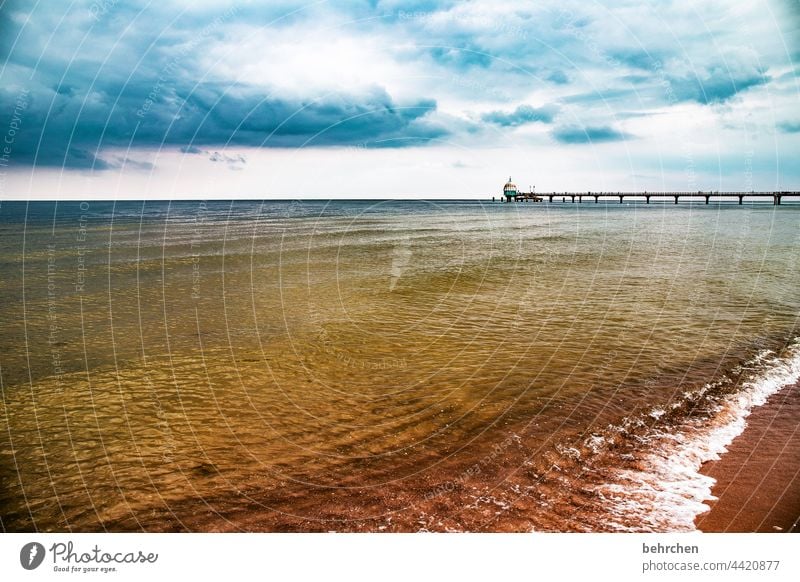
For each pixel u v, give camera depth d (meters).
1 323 15.10
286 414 8.84
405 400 9.31
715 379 10.07
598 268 23.92
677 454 7.32
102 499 6.53
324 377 10.50
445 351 12.05
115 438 8.07
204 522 6.08
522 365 10.98
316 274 23.06
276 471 7.09
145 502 6.45
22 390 9.98
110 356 11.99
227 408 9.09
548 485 6.64
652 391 9.55
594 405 8.98
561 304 16.58
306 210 110.19
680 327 13.70
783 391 9.52
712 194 112.56
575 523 5.90
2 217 80.88
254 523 6.01
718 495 6.35
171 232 48.34
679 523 5.83
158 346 12.71
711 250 30.70
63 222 66.38
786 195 103.44
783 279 20.66
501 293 18.45
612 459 7.27
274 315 15.70
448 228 51.97
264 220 70.31
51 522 6.11
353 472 7.02
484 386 9.91
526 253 29.92
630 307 16.06
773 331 13.23
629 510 6.11
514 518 6.02
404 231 48.00
